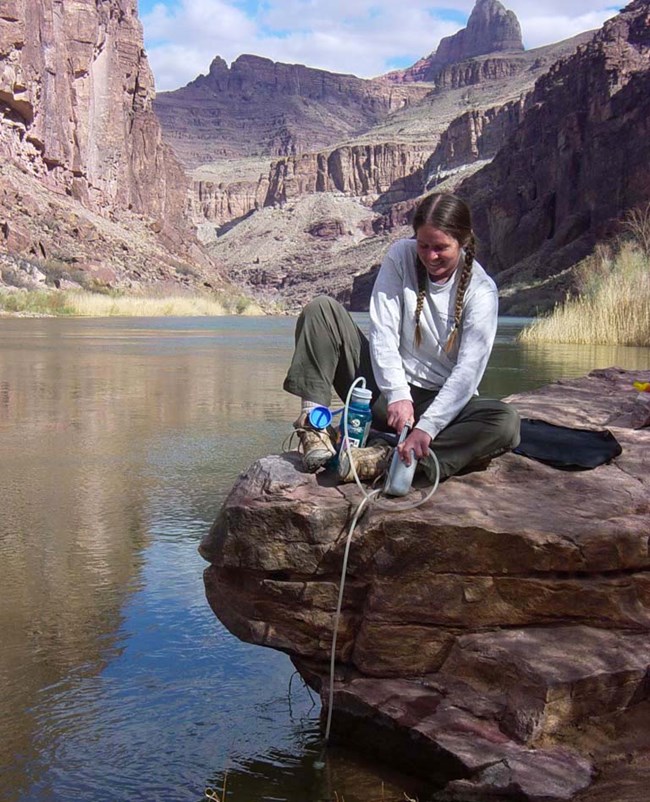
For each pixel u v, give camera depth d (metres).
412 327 3.59
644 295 21.05
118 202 105.62
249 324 43.19
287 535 3.28
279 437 8.26
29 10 82.50
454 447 3.46
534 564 3.10
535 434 3.89
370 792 2.75
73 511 5.61
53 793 2.64
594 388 5.25
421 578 3.17
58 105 89.62
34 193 78.81
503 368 14.30
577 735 2.88
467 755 2.78
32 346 21.02
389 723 2.97
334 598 3.27
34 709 3.12
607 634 3.09
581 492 3.42
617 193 96.75
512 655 2.99
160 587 4.28
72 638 3.70
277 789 2.73
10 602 4.06
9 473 6.69
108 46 103.00
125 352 19.52
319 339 3.62
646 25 115.50
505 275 101.12
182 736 2.99
